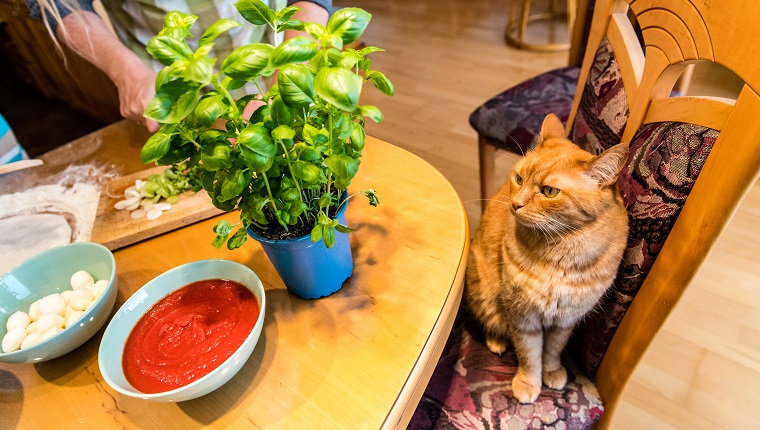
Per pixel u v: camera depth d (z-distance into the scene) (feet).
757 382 4.22
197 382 1.77
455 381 2.89
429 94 8.66
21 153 4.09
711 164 1.87
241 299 2.12
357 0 13.00
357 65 1.75
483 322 3.19
